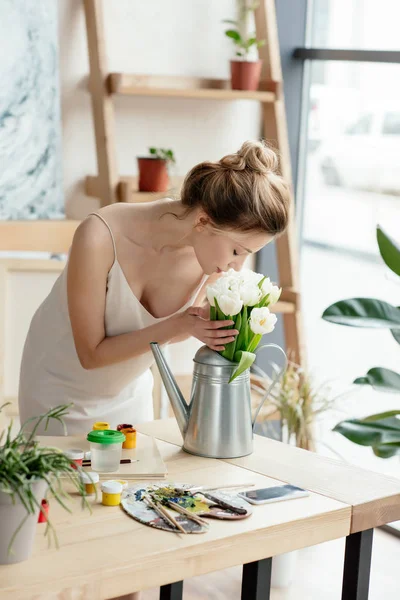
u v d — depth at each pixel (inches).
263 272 171.0
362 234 152.9
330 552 135.3
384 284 148.9
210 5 155.8
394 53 142.9
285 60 164.7
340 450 157.6
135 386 98.1
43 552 57.0
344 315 90.5
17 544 54.8
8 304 133.3
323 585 123.0
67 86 143.1
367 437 88.4
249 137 163.9
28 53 135.7
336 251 160.1
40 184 138.9
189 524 62.2
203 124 159.0
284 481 73.2
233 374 75.9
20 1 134.3
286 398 142.9
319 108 162.6
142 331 84.0
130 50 150.3
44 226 137.7
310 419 143.0
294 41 164.6
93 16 137.9
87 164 146.7
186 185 82.7
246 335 76.9
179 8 153.3
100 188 140.3
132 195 138.1
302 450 82.3
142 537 60.1
